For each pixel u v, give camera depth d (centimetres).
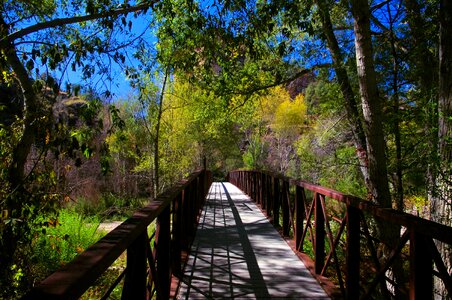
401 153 687
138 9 451
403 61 712
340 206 706
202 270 448
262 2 481
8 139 408
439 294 393
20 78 439
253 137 3102
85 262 137
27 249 479
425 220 195
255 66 836
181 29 493
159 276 328
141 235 221
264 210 945
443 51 421
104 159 390
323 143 888
